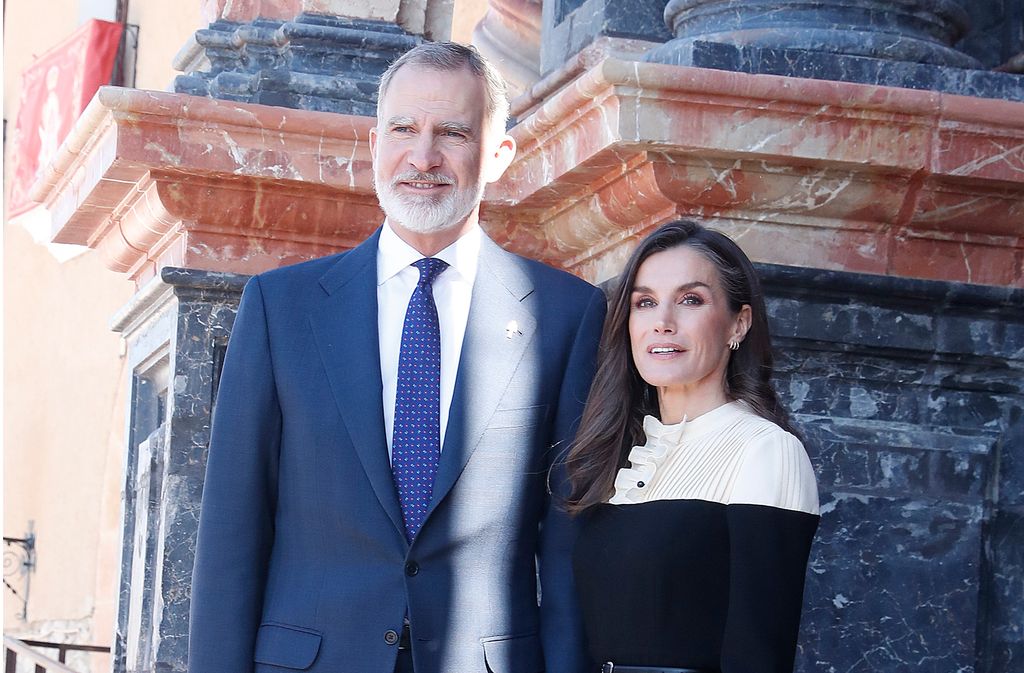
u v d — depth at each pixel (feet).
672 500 8.38
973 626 11.35
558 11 16.02
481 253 9.16
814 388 11.41
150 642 14.05
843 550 11.27
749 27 12.47
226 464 8.73
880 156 10.88
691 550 8.22
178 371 13.43
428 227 8.80
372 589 8.42
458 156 8.79
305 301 8.95
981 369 11.53
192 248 13.60
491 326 8.91
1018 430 11.62
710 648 8.19
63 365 36.78
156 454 14.49
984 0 14.84
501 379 8.79
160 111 12.69
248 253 13.73
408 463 8.63
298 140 13.17
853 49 12.00
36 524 37.24
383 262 9.07
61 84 36.06
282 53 15.81
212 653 8.52
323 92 15.10
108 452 33.94
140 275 15.94
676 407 8.77
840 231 11.51
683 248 8.73
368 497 8.51
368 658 8.36
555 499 8.84
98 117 13.04
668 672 8.19
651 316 8.67
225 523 8.68
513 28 21.79
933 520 11.40
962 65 12.37
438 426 8.70
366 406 8.61
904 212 11.34
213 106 12.87
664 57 11.89
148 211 13.85
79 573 34.88
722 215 11.41
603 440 8.77
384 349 8.89
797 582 8.07
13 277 38.96
